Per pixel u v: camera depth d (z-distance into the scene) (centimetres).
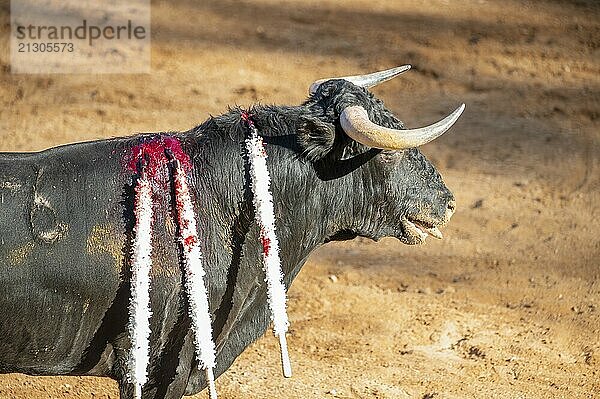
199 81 3369
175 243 1283
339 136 1321
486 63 3697
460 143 3034
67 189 1270
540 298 2188
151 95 3231
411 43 3819
